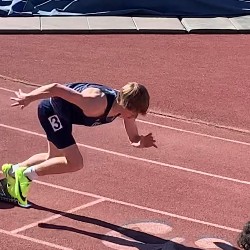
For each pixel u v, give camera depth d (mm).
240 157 8492
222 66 13133
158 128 9430
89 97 5758
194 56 13766
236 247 5984
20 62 12461
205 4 17125
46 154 6477
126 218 6418
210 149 8719
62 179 7219
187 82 11867
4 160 7730
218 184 7496
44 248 5746
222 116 10188
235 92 11461
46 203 6617
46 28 15039
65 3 16578
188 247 5926
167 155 8312
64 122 5988
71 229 6113
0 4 16406
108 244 5875
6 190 6520
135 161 7988
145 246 5883
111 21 16031
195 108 10469
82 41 14453
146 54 13672
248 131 9625
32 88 11000
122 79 11797
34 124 9047
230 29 15977
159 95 10992
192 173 7773
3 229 6039
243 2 17391
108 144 8492
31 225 6145
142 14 16875
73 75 11844
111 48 13984
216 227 6383
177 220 6469
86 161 7836
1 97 10312
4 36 14531
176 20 16578
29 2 16359
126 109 5730
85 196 6852
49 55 13109
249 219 6625
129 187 7180
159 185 7312
